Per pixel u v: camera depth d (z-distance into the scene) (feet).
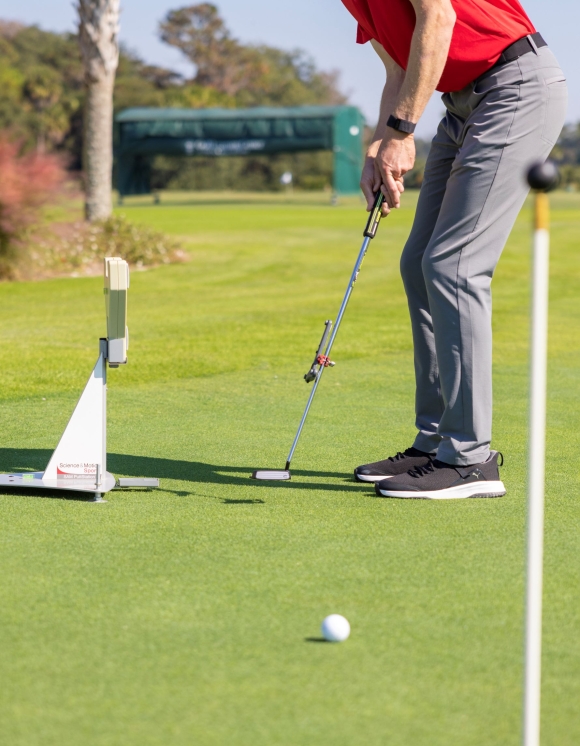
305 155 197.16
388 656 6.67
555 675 6.43
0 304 30.71
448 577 8.23
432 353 11.73
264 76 254.27
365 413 15.70
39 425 14.55
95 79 44.75
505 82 10.55
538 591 5.21
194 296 33.14
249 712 5.90
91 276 38.75
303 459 12.73
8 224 36.22
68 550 8.84
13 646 6.77
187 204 122.52
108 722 5.76
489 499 10.87
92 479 10.81
